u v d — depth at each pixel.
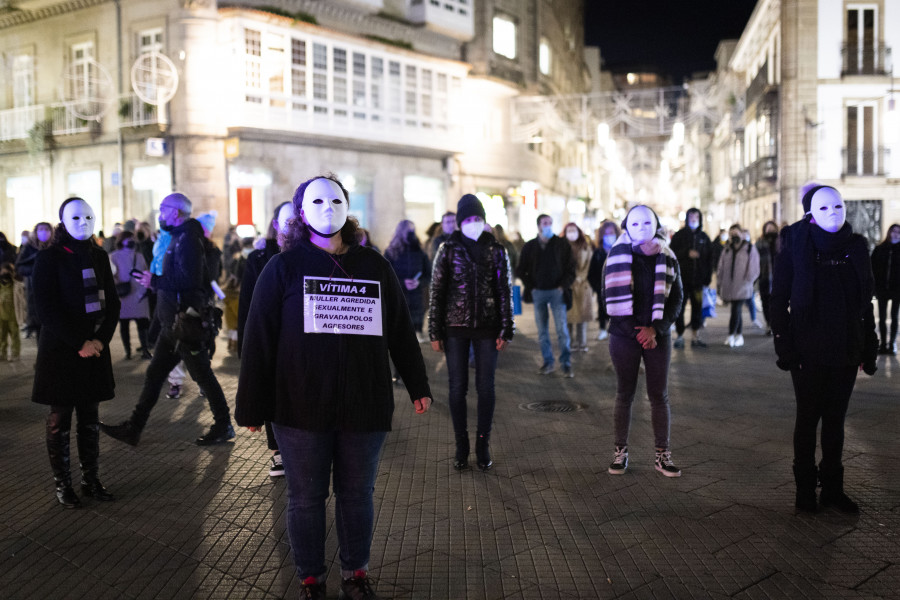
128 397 8.16
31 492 5.09
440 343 5.55
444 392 8.45
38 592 3.63
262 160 23.47
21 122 25.09
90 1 23.41
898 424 6.70
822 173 27.84
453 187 29.64
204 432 6.63
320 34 23.97
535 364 10.37
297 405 3.26
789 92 27.86
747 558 3.96
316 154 24.69
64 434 4.81
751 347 11.71
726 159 46.41
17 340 11.00
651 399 5.39
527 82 34.28
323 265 3.32
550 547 4.13
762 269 13.37
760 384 8.70
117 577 3.79
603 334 12.95
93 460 4.94
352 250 3.42
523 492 5.03
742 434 6.48
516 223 33.34
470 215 5.51
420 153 28.03
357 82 25.19
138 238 11.09
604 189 57.34
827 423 4.63
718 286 11.84
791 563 3.89
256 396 3.27
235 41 22.19
